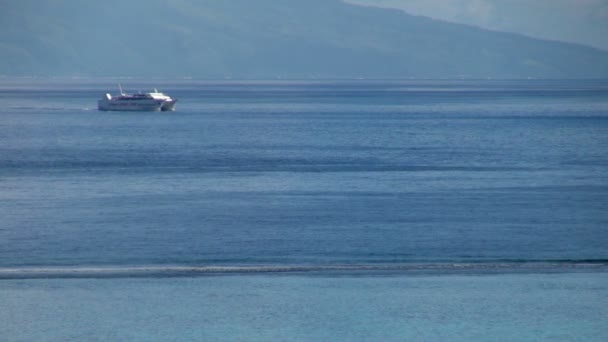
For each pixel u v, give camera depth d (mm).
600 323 70250
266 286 81500
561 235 113750
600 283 82688
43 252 102375
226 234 113562
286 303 75750
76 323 70000
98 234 113688
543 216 128625
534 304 75312
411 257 100062
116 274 86562
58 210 133625
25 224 120938
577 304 75375
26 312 72812
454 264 92375
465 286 81500
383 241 109312
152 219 125062
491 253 102375
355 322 70312
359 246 106312
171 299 77000
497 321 70688
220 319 71062
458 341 66125
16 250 103562
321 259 99000
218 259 98875
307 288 80875
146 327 69062
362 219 125375
